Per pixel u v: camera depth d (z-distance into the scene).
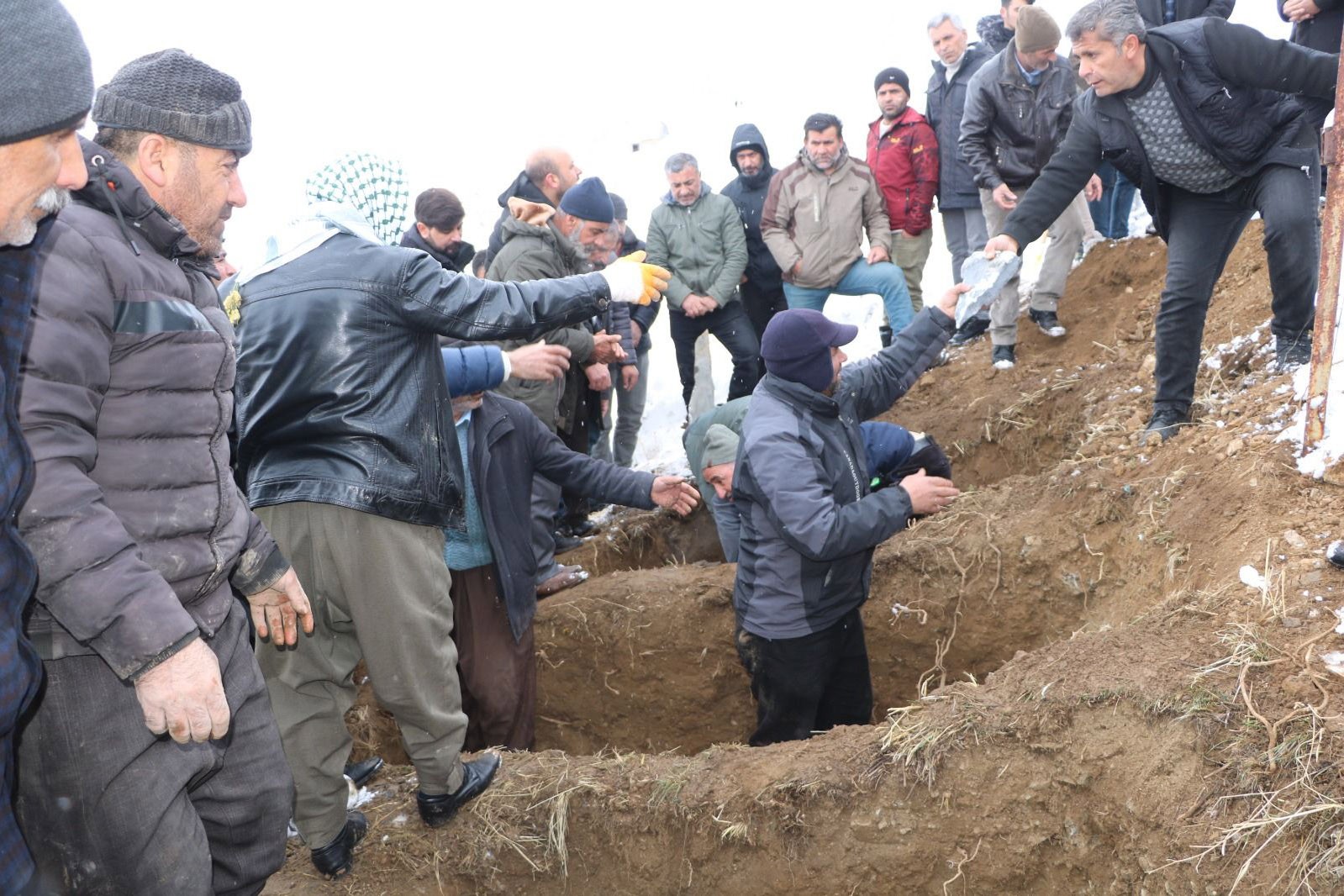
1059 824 2.56
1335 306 3.11
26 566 1.58
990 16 6.55
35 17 1.48
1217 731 2.38
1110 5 3.44
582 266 4.87
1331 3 4.71
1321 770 2.20
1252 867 2.15
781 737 3.68
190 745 1.99
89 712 1.86
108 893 1.95
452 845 3.01
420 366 2.62
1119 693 2.57
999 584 4.18
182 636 1.75
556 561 5.62
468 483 3.81
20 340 1.63
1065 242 5.88
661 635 4.73
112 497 1.88
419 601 2.63
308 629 2.40
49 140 1.54
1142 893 2.35
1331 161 3.03
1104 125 3.65
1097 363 5.58
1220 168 3.60
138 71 1.96
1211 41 3.42
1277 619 2.63
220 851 2.18
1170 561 3.32
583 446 5.56
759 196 6.57
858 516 3.18
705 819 2.88
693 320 6.50
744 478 3.35
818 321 3.32
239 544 2.11
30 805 1.89
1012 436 5.48
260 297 2.51
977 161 5.72
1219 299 5.12
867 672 3.81
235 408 2.58
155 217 1.92
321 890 2.93
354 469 2.52
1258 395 3.81
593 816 3.00
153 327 1.87
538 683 4.85
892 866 2.70
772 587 3.46
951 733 2.72
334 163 2.66
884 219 6.34
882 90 6.36
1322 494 3.09
